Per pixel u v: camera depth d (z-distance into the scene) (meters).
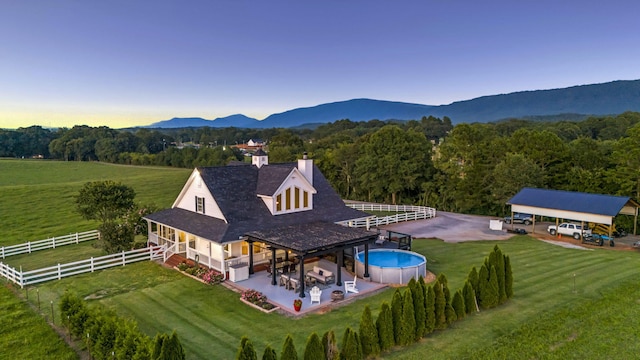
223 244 22.47
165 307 19.03
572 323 16.31
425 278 23.11
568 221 41.84
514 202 37.81
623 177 41.72
